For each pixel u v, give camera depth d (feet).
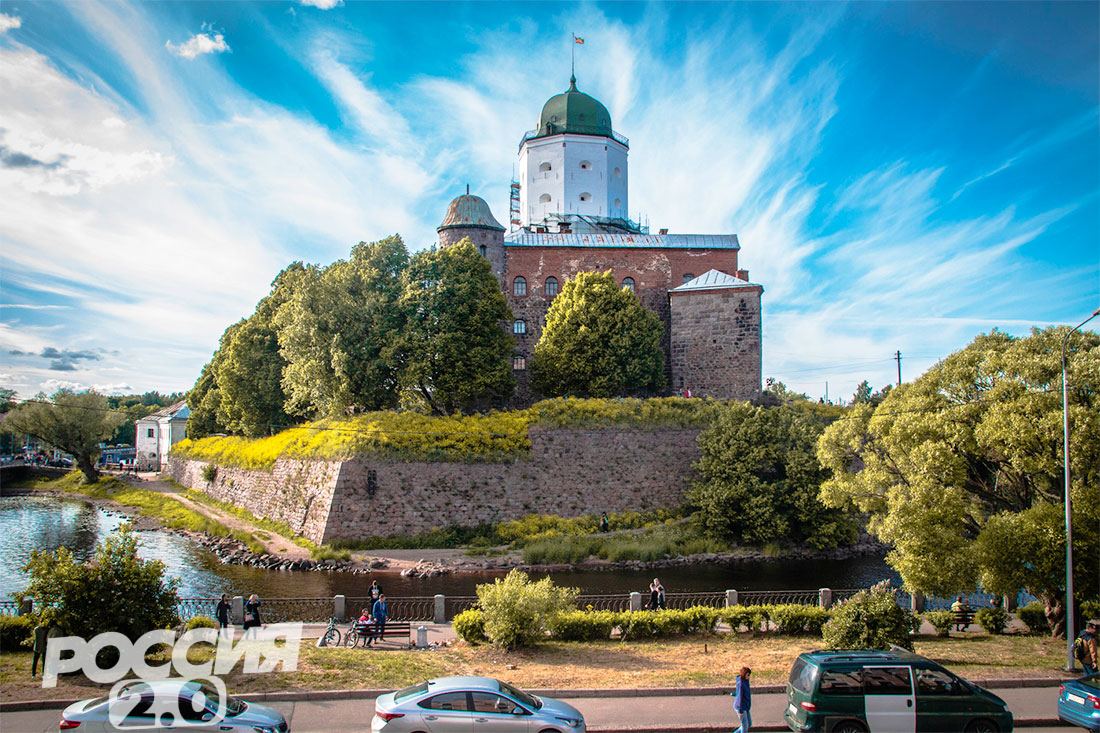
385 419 161.99
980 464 92.94
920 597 97.04
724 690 63.67
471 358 180.75
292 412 203.21
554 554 141.59
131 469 335.67
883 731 52.60
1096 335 85.87
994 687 66.28
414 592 117.70
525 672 68.33
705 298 212.84
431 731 49.37
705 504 158.10
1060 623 84.28
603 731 55.21
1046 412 77.92
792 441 161.58
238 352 228.22
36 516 209.56
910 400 95.04
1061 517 77.82
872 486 97.40
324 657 69.51
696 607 86.84
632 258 236.43
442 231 222.48
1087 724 55.16
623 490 168.76
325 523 146.92
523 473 162.61
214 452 239.50
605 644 79.92
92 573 64.18
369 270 185.06
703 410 180.45
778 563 146.61
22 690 58.13
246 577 128.36
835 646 74.02
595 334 198.59
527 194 252.83
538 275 231.91
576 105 251.39
